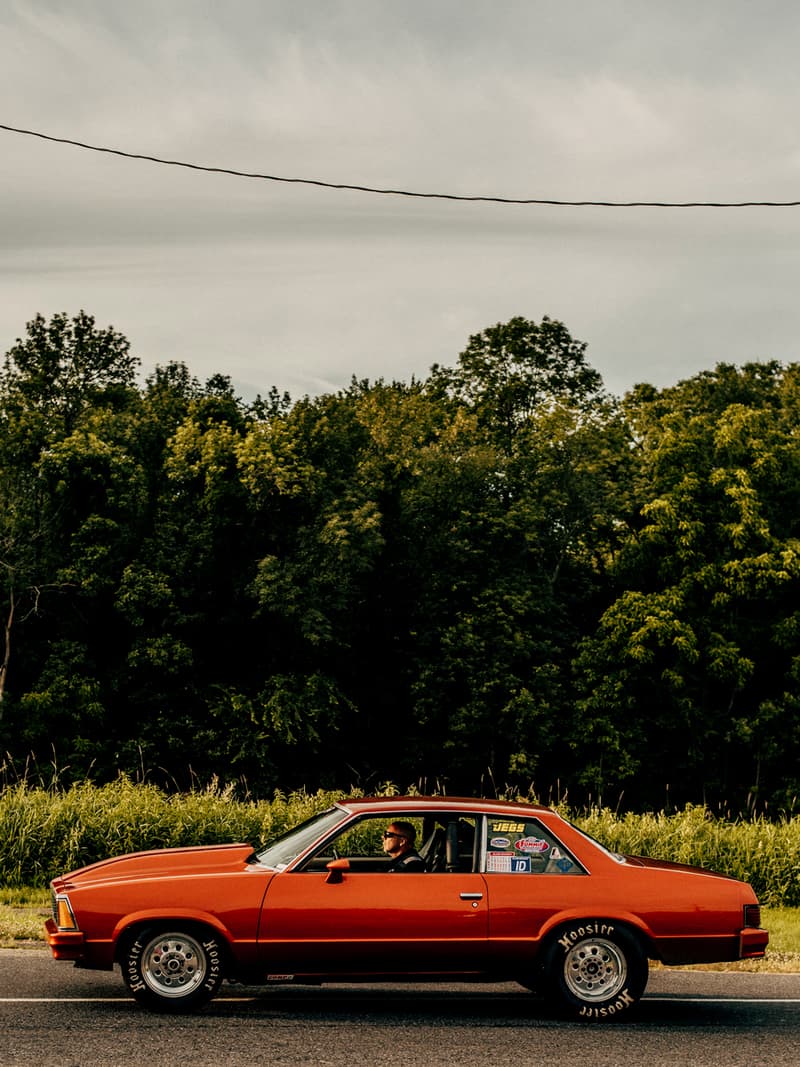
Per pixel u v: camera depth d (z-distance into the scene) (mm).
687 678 39969
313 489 39375
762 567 39094
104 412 42469
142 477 40719
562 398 45438
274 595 37406
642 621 39156
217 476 39344
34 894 15367
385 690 42312
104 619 39656
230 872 9094
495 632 40000
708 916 9359
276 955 8883
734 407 42688
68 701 36906
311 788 39812
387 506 43469
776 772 41188
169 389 47906
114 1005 9180
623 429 47594
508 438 50750
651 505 40188
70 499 39250
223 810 17422
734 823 19516
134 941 8875
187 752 37406
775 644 40750
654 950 9312
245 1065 7438
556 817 9602
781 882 17969
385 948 8953
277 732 37531
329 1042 8148
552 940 9195
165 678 38719
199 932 8930
